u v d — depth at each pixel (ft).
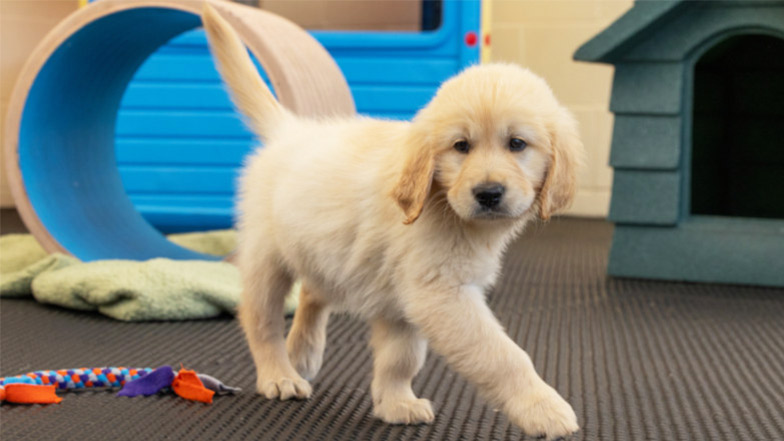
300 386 3.82
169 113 7.85
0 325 4.82
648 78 6.06
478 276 3.36
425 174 3.26
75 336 4.66
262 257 3.85
